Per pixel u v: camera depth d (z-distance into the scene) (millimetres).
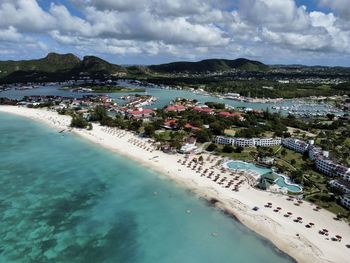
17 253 97250
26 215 118875
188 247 101875
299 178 150875
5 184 145125
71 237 106062
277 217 118188
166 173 160500
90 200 131875
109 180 152250
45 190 140125
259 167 171500
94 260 95062
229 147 196000
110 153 192750
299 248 100562
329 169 161125
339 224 114000
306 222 114938
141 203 130000
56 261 94062
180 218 118812
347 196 127062
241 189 141750
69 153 192125
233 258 96625
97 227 112375
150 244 103125
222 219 117875
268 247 101625
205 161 178625
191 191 140250
